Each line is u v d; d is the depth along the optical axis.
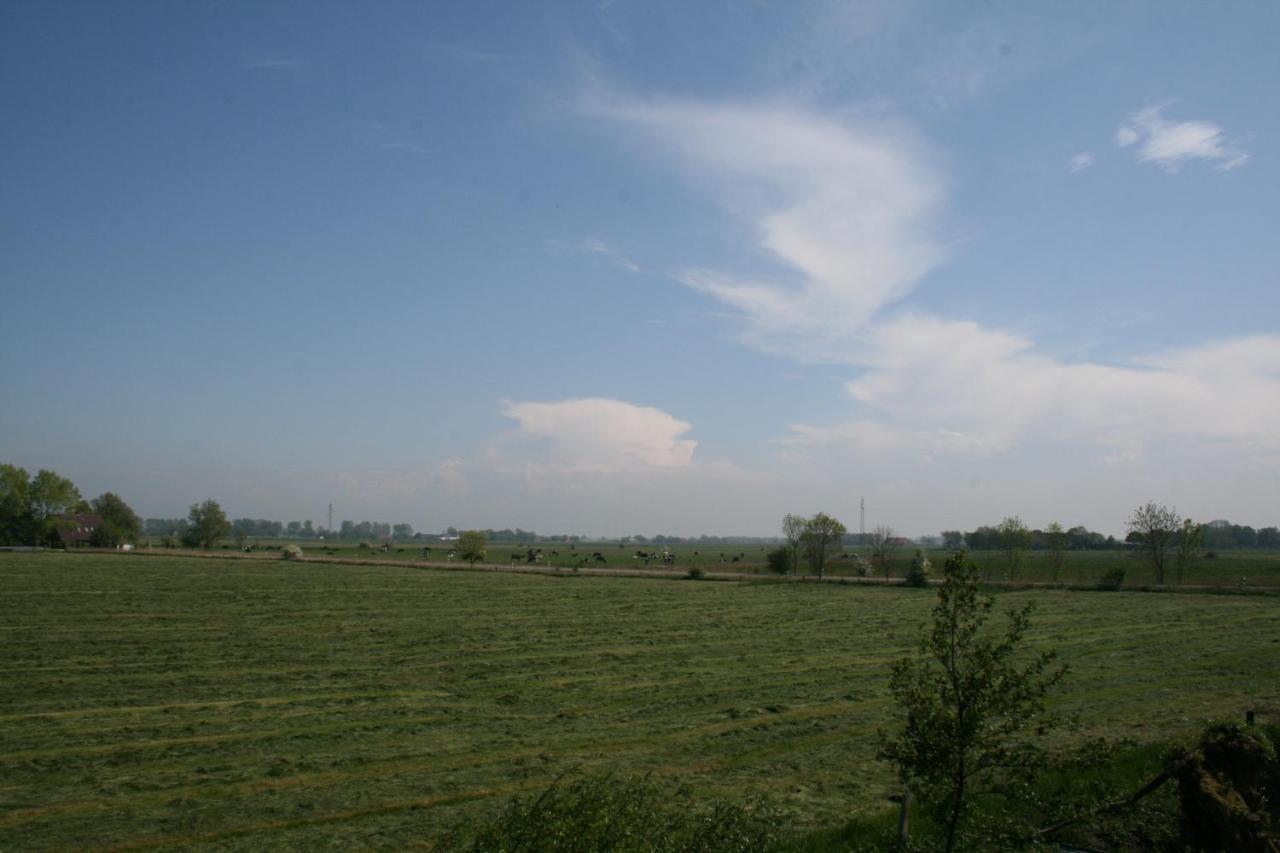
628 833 10.32
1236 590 70.31
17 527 137.50
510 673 32.00
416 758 20.50
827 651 38.22
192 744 21.64
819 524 94.12
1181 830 13.70
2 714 24.61
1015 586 76.69
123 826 15.93
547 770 19.53
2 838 15.32
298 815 16.52
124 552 125.56
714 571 104.94
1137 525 82.44
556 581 83.38
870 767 19.73
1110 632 43.53
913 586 81.00
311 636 41.19
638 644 40.12
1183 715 23.70
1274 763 15.27
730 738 22.52
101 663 33.03
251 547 154.88
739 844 12.06
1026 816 14.59
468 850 11.26
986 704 9.71
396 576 86.00
